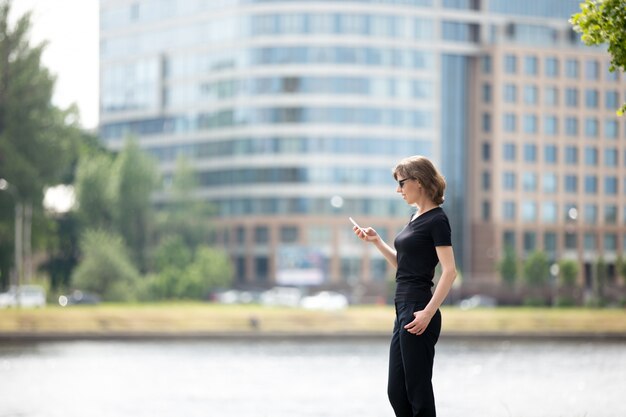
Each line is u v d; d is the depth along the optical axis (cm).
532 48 13788
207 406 2178
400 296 927
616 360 3909
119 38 14675
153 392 2542
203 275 10156
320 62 13025
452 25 13512
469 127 13638
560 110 13938
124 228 10881
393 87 13200
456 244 13562
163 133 14250
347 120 13075
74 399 2347
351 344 5094
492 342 5353
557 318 6122
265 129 13175
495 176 13662
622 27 1116
